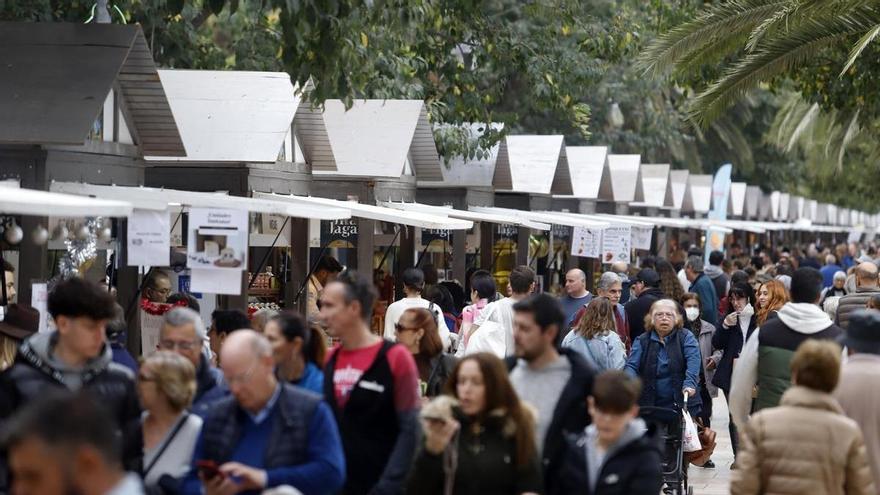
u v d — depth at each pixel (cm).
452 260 2889
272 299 2242
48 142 1448
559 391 1047
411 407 1052
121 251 1638
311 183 2227
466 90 2959
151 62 1617
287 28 1822
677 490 1652
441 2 2703
